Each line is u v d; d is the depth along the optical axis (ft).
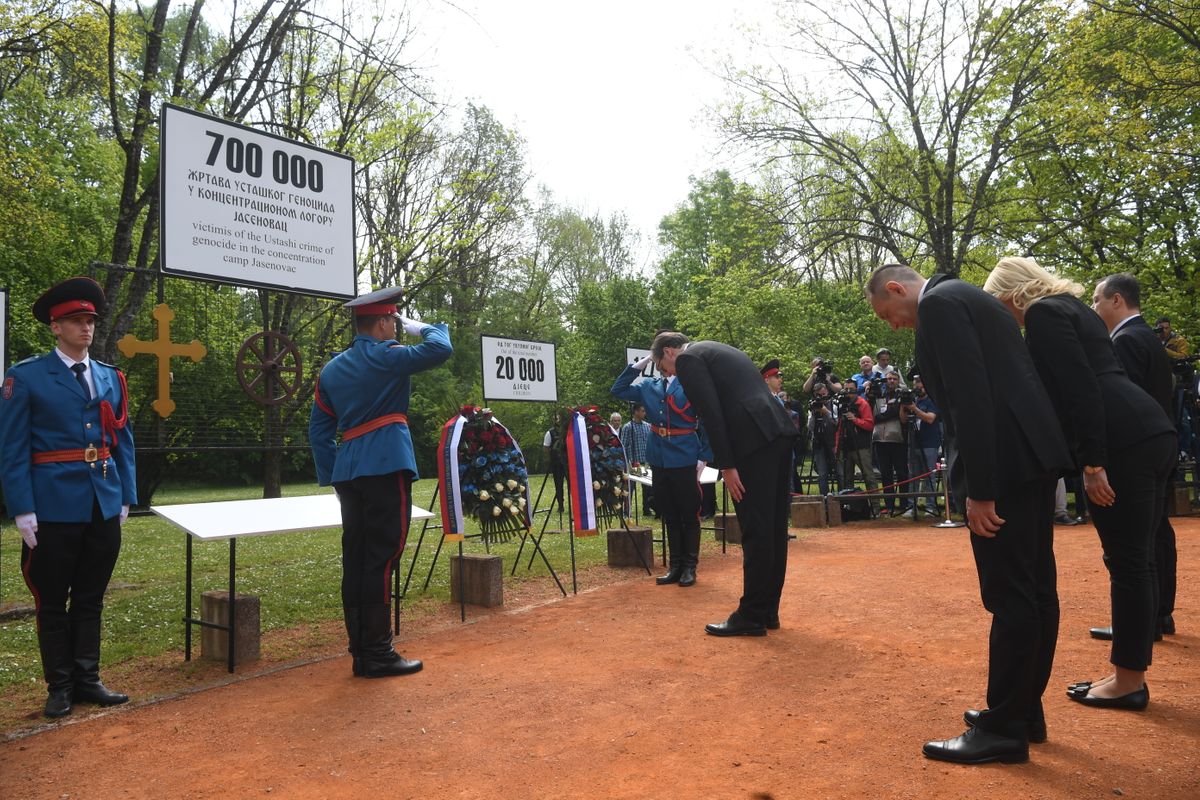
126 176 36.94
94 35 44.70
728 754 9.67
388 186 67.72
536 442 99.60
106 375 14.11
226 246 24.95
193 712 12.23
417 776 9.48
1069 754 9.27
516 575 23.67
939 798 8.25
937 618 16.08
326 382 14.70
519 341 34.17
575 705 11.73
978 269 64.80
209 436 29.78
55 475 12.83
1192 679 11.91
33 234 63.72
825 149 65.00
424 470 108.37
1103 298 14.33
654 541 31.96
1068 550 24.21
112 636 17.35
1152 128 50.90
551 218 129.70
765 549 15.31
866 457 36.68
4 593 23.53
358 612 13.73
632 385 22.71
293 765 9.98
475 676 13.44
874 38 58.90
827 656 13.74
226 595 15.34
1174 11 48.88
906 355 104.68
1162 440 10.88
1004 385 9.19
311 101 52.37
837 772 9.00
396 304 15.29
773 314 79.00
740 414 15.58
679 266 133.18
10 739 11.35
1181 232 59.57
